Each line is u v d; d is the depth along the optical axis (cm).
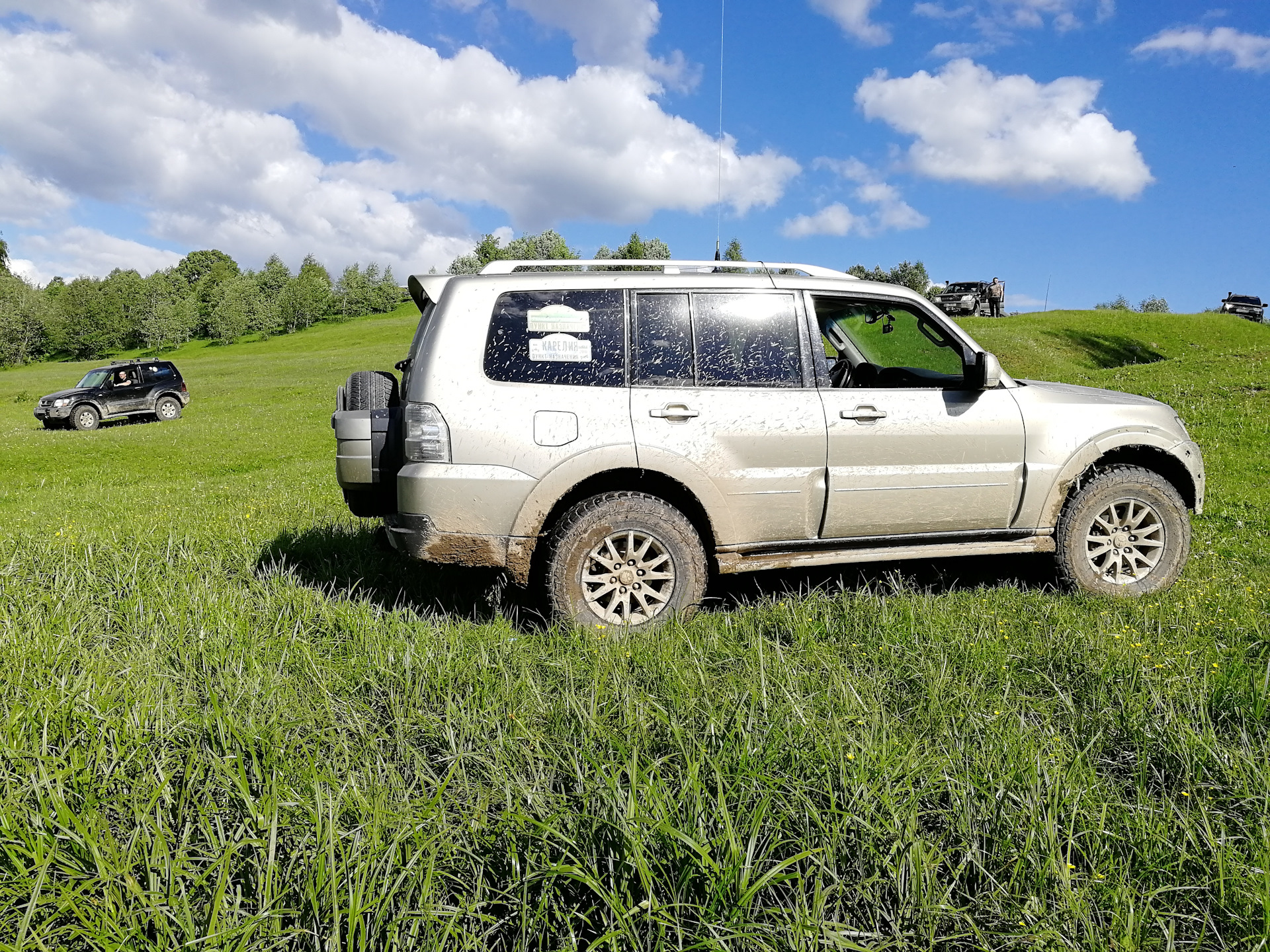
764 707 261
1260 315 5397
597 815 197
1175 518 459
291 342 9925
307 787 218
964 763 235
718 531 407
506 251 13938
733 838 179
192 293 15012
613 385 399
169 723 259
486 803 217
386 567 500
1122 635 355
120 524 736
